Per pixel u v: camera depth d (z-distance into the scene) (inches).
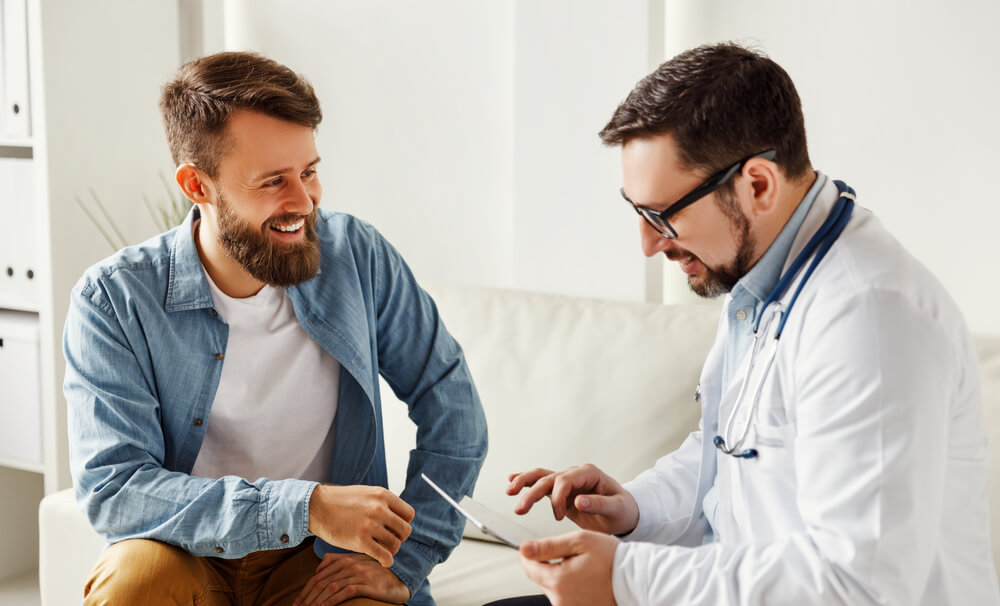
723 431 52.1
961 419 45.6
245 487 56.4
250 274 60.7
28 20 99.1
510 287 102.0
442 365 68.0
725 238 48.0
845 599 41.3
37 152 100.2
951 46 79.2
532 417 80.2
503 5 98.7
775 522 48.2
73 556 73.2
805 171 48.4
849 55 83.0
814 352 44.6
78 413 60.6
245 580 63.2
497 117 100.8
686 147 46.2
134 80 109.3
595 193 92.3
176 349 61.7
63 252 102.1
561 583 46.1
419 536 62.9
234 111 57.6
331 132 110.5
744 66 46.5
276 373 63.7
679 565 44.7
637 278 91.8
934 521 41.9
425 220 106.4
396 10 104.7
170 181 115.3
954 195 80.5
